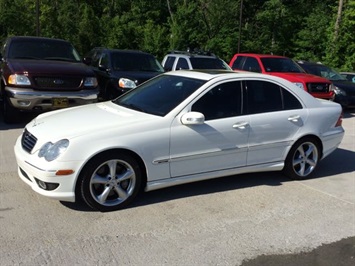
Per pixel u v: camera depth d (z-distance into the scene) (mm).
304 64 14453
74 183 4301
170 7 37625
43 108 8141
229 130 5086
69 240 3850
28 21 26812
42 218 4270
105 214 4449
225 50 32844
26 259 3494
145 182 4730
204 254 3717
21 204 4582
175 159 4781
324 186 5703
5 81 8250
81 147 4277
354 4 28594
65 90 8297
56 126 4641
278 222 4453
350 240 4113
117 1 37312
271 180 5840
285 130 5574
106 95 10531
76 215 4383
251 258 3689
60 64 8781
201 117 4742
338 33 29891
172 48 31141
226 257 3686
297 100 5789
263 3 35844
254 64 12688
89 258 3559
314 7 36031
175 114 4797
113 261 3529
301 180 5910
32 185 4469
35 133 4617
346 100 12758
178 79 5531
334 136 6121
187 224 4301
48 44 9828
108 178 4477
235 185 5555
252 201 5020
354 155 7516
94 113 5055
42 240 3822
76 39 28234
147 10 36781
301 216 4641
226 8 33094
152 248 3775
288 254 3791
